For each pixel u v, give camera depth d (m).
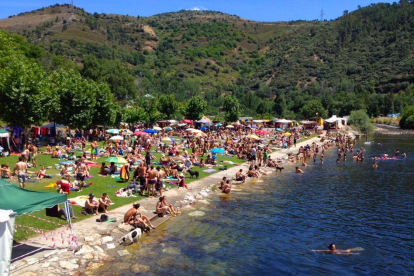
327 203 24.45
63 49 189.75
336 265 14.63
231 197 25.47
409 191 28.50
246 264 14.38
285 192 27.64
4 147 32.03
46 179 23.69
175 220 19.55
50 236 14.80
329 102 149.25
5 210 11.38
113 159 25.62
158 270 13.32
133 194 22.72
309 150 50.56
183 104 99.25
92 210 18.08
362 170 39.09
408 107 124.69
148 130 46.34
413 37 199.62
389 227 19.53
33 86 33.69
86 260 13.38
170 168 29.81
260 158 40.84
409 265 14.80
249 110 139.38
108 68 103.12
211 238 17.08
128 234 15.66
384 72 177.50
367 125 96.56
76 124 42.25
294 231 18.56
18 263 12.34
